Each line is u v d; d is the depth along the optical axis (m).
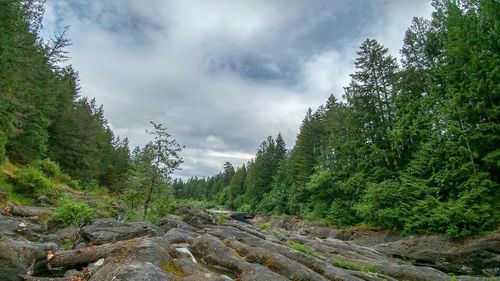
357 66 41.06
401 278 13.25
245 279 8.08
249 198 89.12
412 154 33.06
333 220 40.16
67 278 7.29
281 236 21.39
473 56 26.59
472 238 22.81
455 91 28.16
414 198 29.31
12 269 7.62
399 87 37.09
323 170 46.62
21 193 26.81
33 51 34.09
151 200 21.19
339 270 10.67
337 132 46.00
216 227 18.59
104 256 8.38
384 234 30.83
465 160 26.09
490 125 24.75
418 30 37.91
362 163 38.06
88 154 56.19
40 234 13.19
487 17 27.78
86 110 59.47
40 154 42.75
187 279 6.56
